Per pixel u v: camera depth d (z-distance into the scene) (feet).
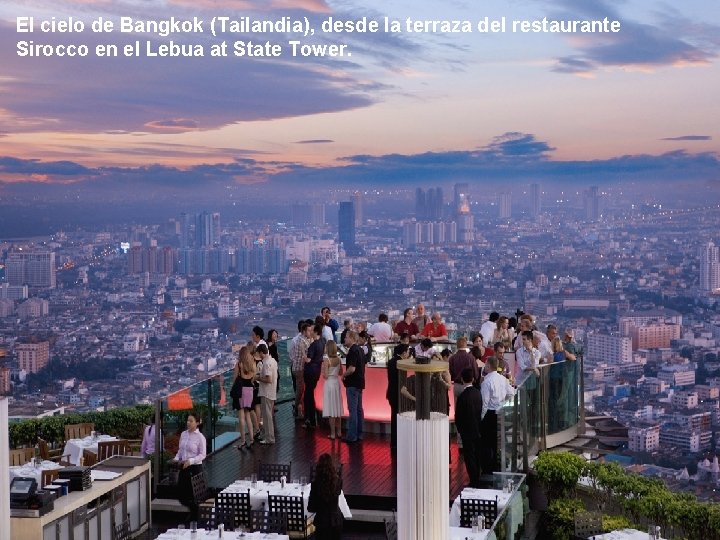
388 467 49.83
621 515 47.03
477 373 51.03
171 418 49.60
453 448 54.39
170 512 47.73
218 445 54.75
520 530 42.65
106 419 64.49
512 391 48.55
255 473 46.37
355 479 47.55
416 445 30.19
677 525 44.45
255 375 55.57
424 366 30.22
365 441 56.03
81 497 39.91
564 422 57.16
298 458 52.24
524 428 50.16
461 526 40.50
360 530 43.91
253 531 39.52
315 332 59.16
